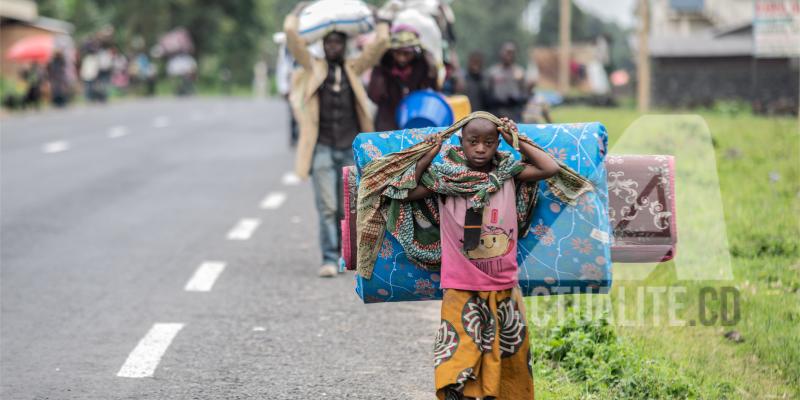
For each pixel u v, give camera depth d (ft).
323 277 89.71
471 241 46.39
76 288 85.92
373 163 47.37
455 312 47.09
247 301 81.15
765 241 92.07
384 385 60.23
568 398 54.34
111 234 110.93
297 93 89.71
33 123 263.29
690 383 55.88
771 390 55.77
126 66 470.80
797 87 393.91
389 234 48.19
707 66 412.36
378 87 88.89
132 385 60.54
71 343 69.62
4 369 63.87
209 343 69.41
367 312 77.77
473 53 158.51
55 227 115.44
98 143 211.41
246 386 60.23
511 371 48.39
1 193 141.49
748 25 412.98
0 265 95.30
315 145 89.10
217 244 105.09
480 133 45.93
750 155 151.53
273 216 122.42
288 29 87.40
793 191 119.03
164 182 153.07
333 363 64.80
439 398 46.68
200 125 265.75
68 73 340.80
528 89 157.48
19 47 366.84
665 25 535.19
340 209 90.68
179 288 85.76
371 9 102.06
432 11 107.76
